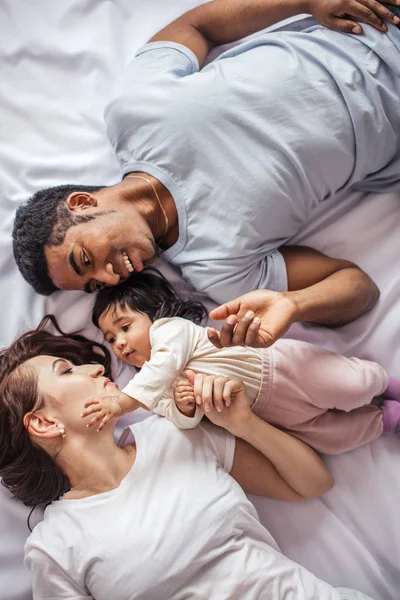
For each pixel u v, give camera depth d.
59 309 1.29
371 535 1.23
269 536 1.14
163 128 1.15
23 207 1.21
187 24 1.29
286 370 1.14
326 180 1.18
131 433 1.19
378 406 1.23
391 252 1.27
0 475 1.18
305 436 1.21
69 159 1.36
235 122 1.13
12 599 1.20
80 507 1.09
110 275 1.14
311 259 1.24
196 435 1.16
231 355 1.14
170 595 1.05
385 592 1.21
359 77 1.12
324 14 1.16
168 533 1.04
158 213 1.18
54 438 1.12
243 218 1.14
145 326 1.21
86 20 1.41
